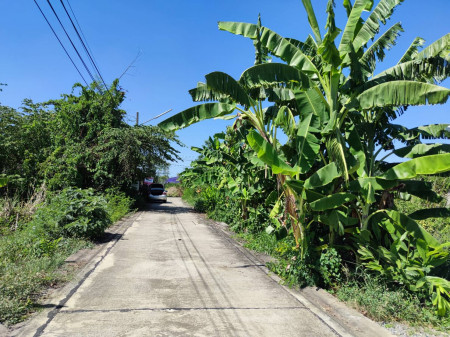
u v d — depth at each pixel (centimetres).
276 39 707
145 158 2166
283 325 469
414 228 541
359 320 485
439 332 454
